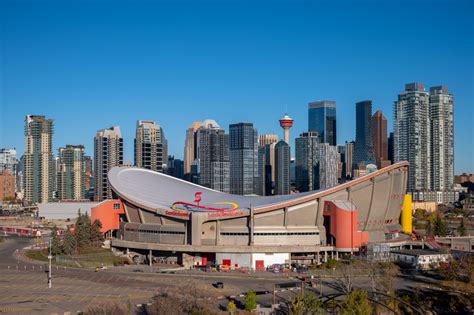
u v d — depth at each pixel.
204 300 149.75
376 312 140.12
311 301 129.12
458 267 194.62
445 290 173.62
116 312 139.12
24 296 165.25
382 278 184.38
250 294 144.75
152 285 182.75
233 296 165.50
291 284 184.88
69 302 157.12
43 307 151.25
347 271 183.25
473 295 166.12
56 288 177.50
